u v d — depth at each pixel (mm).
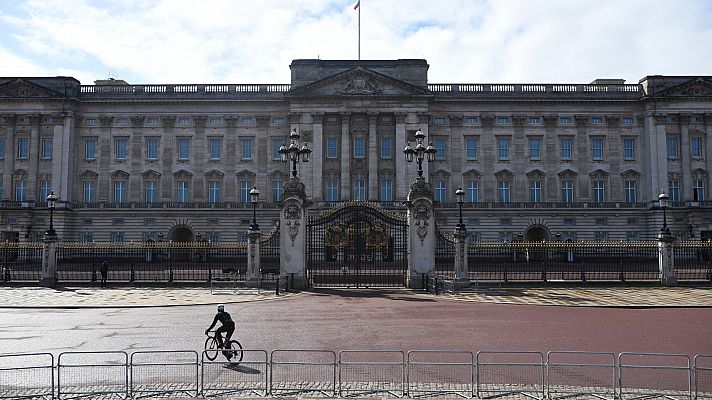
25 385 15555
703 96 84438
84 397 14594
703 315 29547
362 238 43781
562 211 84312
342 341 22016
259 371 17188
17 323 26609
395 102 83500
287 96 82938
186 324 26219
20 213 82000
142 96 85062
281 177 84875
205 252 66375
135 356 19469
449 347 20859
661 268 44438
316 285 43219
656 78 84812
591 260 69500
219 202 84312
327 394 14703
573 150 86000
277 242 52969
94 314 29625
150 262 67250
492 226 84188
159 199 85000
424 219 41594
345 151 83250
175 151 85625
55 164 83562
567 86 86875
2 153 84375
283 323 26438
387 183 84062
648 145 84938
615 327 25500
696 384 14359
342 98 83312
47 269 44406
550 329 24875
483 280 46000
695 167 84562
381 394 14688
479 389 14750
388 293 39000
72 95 84812
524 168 85500
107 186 85000
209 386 15406
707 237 82312
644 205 84688
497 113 86000
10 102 84250
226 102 85188
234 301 34688
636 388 15320
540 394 14594
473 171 85250
